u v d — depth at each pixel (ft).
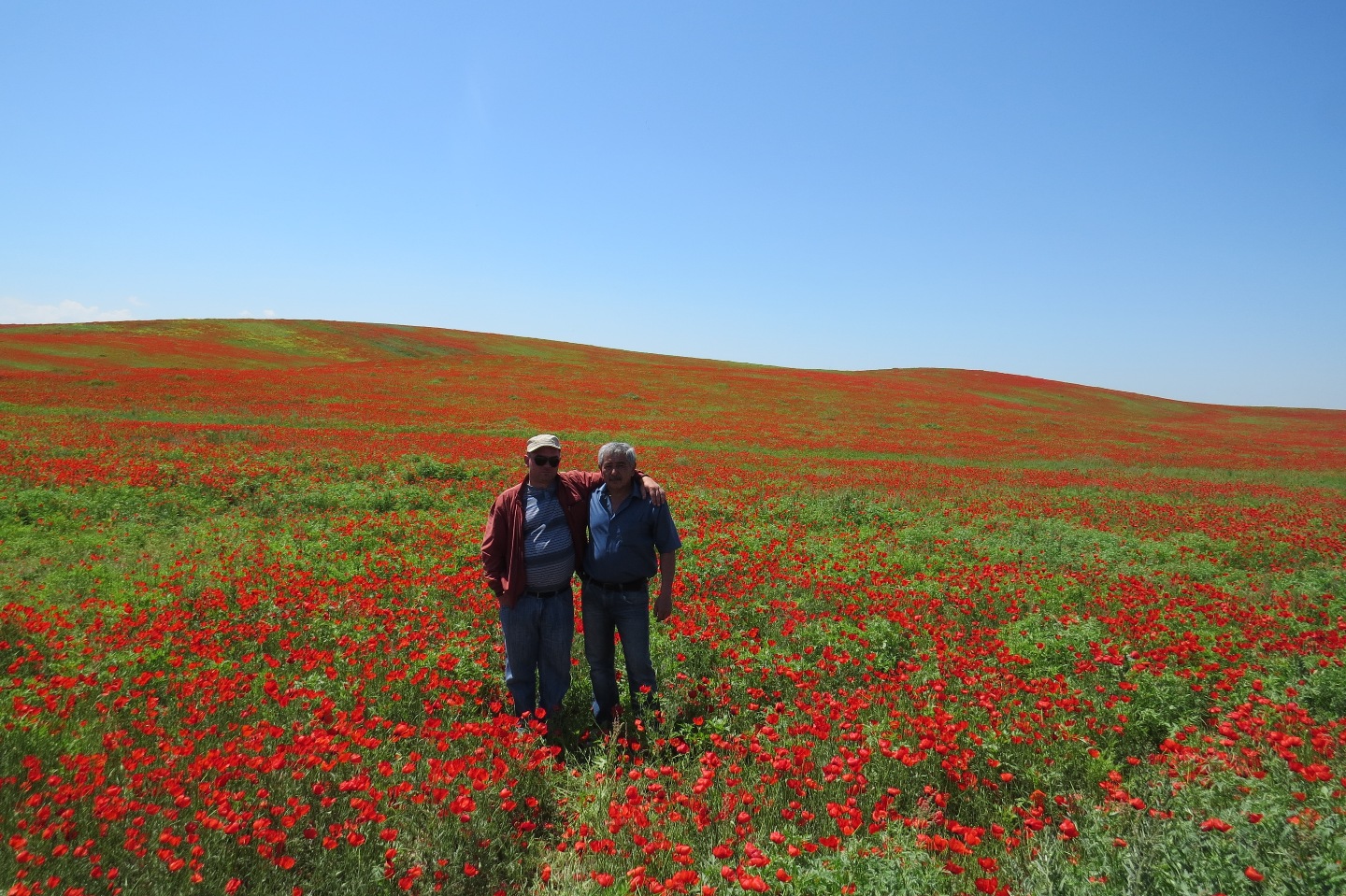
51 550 30.76
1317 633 21.66
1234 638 21.57
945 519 48.24
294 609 21.98
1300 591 30.09
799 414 150.20
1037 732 14.46
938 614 24.98
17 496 38.65
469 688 15.97
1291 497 72.33
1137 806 11.00
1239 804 10.80
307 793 11.86
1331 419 244.42
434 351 250.78
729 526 42.47
